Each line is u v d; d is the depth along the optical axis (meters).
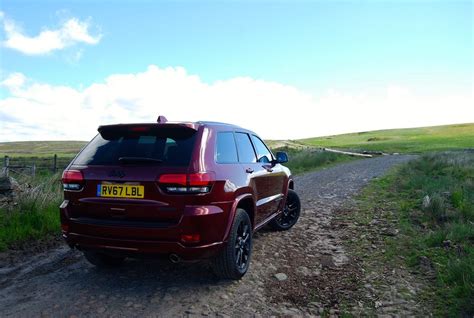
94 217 3.93
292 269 4.79
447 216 6.89
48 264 4.95
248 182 4.64
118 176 3.79
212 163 3.98
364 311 3.66
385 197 10.02
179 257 3.68
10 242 5.70
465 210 6.94
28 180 8.89
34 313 3.53
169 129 4.04
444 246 5.34
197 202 3.67
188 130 4.02
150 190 3.68
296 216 7.01
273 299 3.92
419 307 3.70
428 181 11.43
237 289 4.14
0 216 6.36
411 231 6.36
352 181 13.94
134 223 3.72
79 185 3.98
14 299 3.85
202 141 4.00
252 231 4.80
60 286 4.19
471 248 4.99
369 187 12.10
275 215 6.07
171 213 3.64
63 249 5.61
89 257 4.54
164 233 3.62
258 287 4.21
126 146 4.05
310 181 14.27
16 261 5.05
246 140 5.30
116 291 4.06
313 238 6.25
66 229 4.05
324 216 7.93
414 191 10.41
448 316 3.49
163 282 4.32
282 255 5.32
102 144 4.21
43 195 7.34
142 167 3.77
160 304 3.74
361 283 4.32
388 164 22.25
